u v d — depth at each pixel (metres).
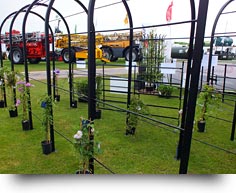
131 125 3.38
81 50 12.29
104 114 4.61
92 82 2.17
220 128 3.83
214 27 3.91
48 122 2.86
